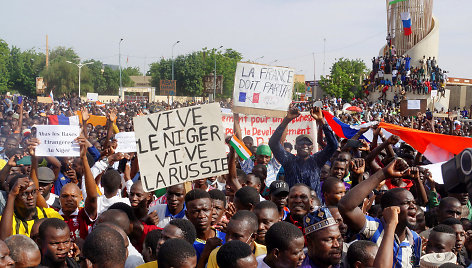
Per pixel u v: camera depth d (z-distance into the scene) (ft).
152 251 14.05
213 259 12.59
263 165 24.09
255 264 11.27
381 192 20.18
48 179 19.49
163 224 17.63
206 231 15.15
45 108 101.65
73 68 280.51
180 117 17.33
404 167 12.24
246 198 16.71
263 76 27.96
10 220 14.85
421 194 20.68
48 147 18.26
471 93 197.47
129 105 156.97
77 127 18.44
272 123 32.58
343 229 14.52
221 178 24.99
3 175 19.60
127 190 24.26
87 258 11.43
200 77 270.46
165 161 17.12
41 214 16.79
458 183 8.71
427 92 155.94
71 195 17.31
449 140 22.67
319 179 22.21
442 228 15.67
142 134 17.11
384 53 189.37
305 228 12.32
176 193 17.56
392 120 90.38
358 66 291.38
